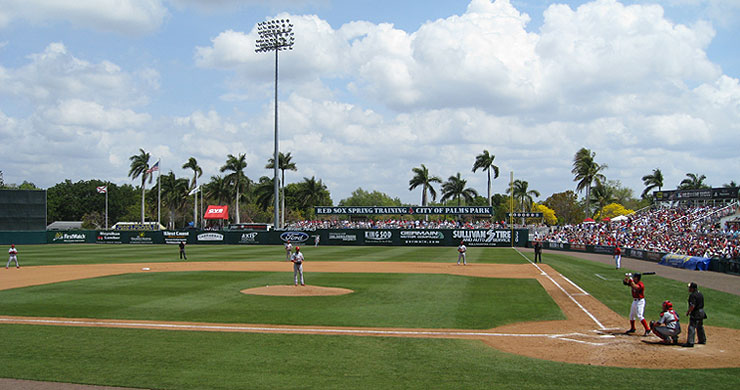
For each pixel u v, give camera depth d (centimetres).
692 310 1588
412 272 3731
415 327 1825
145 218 14375
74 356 1420
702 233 5969
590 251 6550
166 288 2822
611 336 1717
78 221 14700
